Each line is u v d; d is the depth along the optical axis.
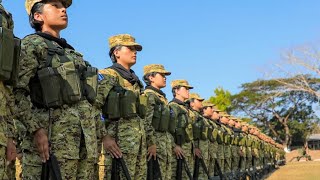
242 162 14.77
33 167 4.12
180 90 9.58
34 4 4.53
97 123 4.91
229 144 13.09
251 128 19.69
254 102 53.78
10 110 3.48
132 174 5.59
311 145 57.59
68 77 4.16
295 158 44.09
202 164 9.48
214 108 13.27
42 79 4.05
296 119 54.47
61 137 4.10
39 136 3.94
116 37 6.29
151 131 6.61
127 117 5.63
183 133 8.37
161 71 7.82
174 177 8.05
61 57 4.22
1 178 3.20
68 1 4.69
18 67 3.46
